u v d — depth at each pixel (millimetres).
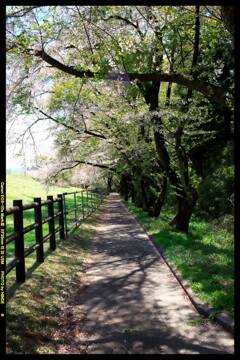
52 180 19766
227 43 11617
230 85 12266
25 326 4395
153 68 9125
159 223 14977
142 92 11086
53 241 8984
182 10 8344
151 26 8273
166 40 9141
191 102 12211
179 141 12406
